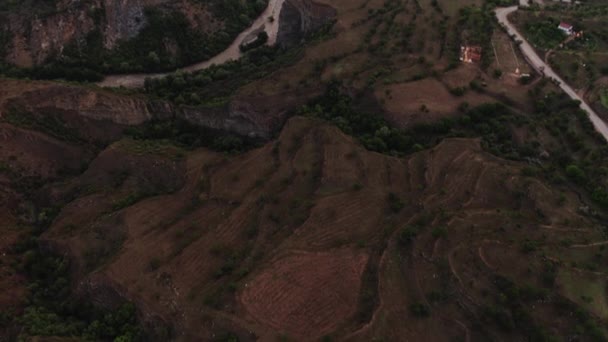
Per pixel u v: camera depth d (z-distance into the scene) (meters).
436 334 83.81
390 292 87.38
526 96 125.62
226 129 133.25
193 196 109.19
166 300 88.75
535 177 104.19
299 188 106.75
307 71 136.25
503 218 96.31
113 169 119.94
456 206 99.94
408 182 106.12
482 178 103.88
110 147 123.19
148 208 106.31
